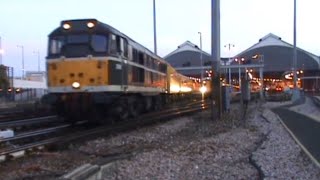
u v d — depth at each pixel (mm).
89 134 19547
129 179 11992
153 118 28547
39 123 25797
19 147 15922
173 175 12641
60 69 23984
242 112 35812
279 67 109625
